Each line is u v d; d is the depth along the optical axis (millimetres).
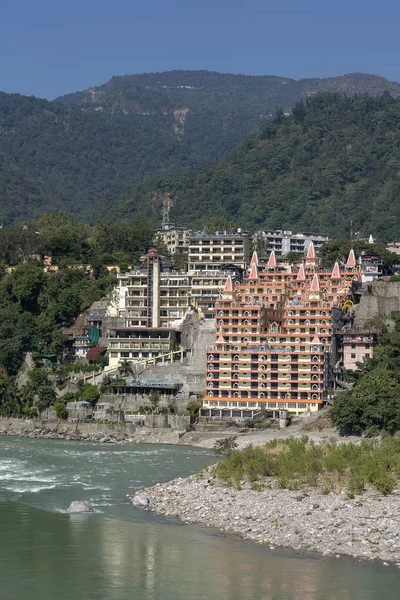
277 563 143250
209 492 193000
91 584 134500
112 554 149125
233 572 139125
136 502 190000
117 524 170000
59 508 186250
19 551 151000
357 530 157375
